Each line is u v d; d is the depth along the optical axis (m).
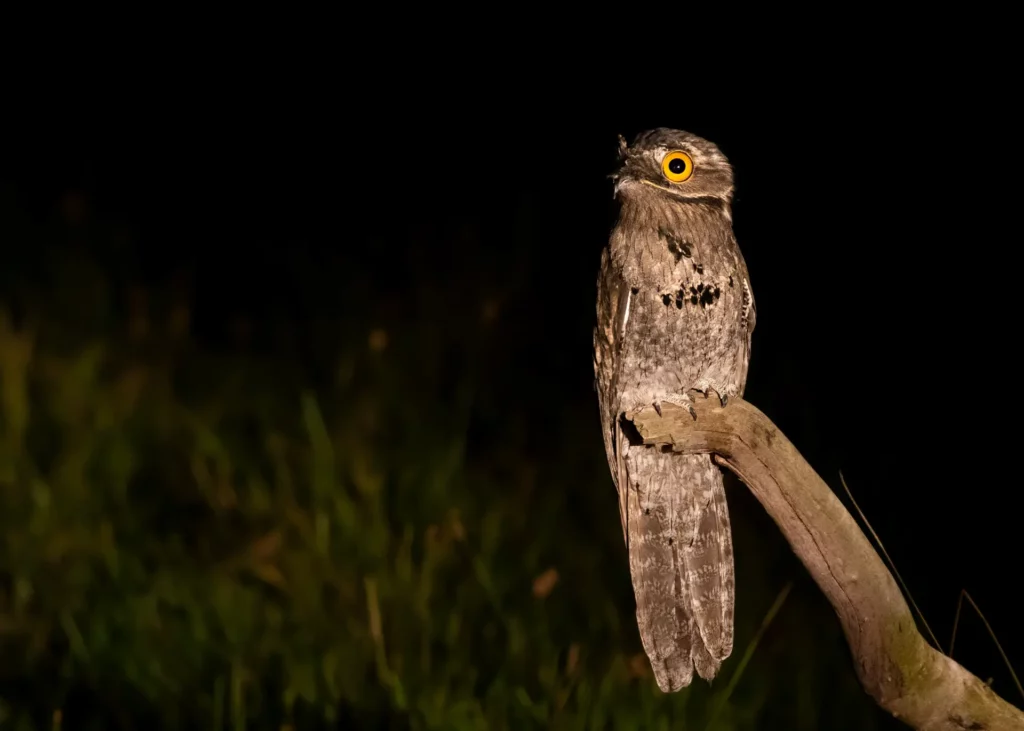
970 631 8.68
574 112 15.49
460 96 16.17
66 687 8.32
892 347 11.38
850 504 9.92
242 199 16.31
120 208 16.45
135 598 9.05
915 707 5.09
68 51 18.03
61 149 17.41
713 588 7.00
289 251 15.12
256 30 17.44
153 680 8.38
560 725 7.54
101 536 9.96
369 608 8.58
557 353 12.44
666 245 7.04
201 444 11.09
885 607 5.04
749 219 12.91
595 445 10.98
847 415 10.81
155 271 15.20
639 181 7.03
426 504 9.90
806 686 8.11
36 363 12.59
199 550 9.73
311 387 12.16
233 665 8.33
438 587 8.95
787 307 12.05
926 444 10.33
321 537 9.38
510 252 13.98
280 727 7.81
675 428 5.49
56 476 10.74
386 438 11.10
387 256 14.58
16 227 15.88
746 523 9.81
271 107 17.20
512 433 11.26
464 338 12.58
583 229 14.31
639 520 7.05
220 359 12.89
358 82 16.67
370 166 16.20
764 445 5.32
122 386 12.10
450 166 15.84
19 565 9.66
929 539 9.46
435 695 7.89
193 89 17.48
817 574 5.15
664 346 7.18
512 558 9.39
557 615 8.76
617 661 7.82
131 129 17.66
